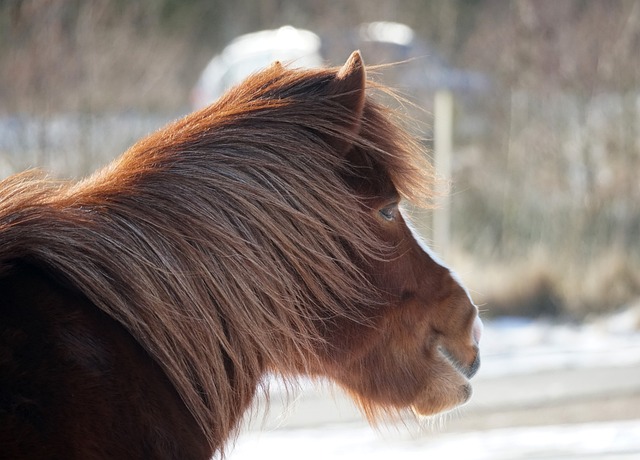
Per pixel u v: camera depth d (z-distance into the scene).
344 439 14.03
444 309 6.01
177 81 31.73
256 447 13.70
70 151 22.41
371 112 5.62
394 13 32.19
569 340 19.56
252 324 4.87
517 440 13.47
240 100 5.42
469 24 33.41
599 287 21.81
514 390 16.27
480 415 15.06
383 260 5.42
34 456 4.06
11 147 21.69
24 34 23.73
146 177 4.89
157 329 4.60
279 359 5.09
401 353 5.87
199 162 4.97
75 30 24.62
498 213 25.58
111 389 4.36
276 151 5.12
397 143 5.66
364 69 5.39
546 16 26.48
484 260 23.50
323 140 5.30
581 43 25.88
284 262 5.02
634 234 23.73
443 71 27.53
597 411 15.05
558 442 13.27
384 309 5.62
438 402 6.07
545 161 25.41
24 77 22.64
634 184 24.19
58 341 4.30
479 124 26.88
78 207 4.73
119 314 4.50
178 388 4.62
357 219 5.27
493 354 18.59
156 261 4.68
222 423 4.84
